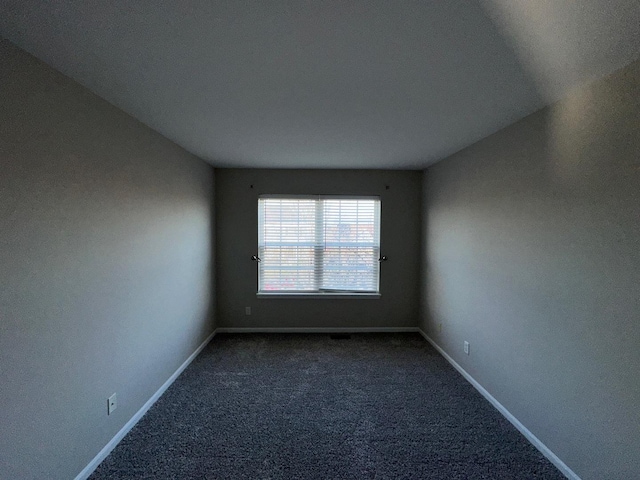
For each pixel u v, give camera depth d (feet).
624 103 4.73
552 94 5.78
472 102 6.20
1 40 4.14
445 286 11.21
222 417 7.69
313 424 7.45
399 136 8.59
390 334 13.60
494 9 3.47
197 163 11.28
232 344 12.41
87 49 4.41
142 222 7.64
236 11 3.55
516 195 7.28
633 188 4.61
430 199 12.67
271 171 13.50
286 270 13.82
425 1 3.37
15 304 4.37
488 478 5.85
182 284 10.04
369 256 13.89
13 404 4.35
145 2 3.40
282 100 6.18
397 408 8.11
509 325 7.52
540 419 6.49
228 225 13.52
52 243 4.98
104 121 6.20
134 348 7.32
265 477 5.88
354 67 4.87
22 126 4.44
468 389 9.05
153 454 6.40
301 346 12.25
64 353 5.23
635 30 3.75
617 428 4.85
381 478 5.87
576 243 5.60
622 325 4.77
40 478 4.77
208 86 5.58
